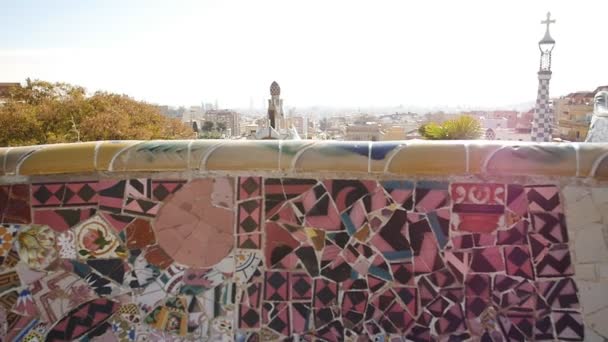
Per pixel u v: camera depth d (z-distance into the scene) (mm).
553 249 1927
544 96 16656
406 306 1990
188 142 2020
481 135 20078
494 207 1944
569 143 1921
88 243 2055
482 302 1965
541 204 1923
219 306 2043
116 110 20328
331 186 1990
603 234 1898
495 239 1951
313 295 2021
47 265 2068
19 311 2078
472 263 1965
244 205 2016
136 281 2057
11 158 2031
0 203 2068
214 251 2035
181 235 2033
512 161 1882
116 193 2039
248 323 2043
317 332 2021
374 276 2000
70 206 2049
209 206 2023
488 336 1957
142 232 2043
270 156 1970
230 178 2012
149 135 20547
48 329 2068
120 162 1994
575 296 1922
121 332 2055
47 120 19344
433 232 1971
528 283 1942
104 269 2059
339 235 2002
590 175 1862
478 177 1939
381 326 2002
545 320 1938
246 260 2031
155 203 2033
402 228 1979
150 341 2053
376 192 1979
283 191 2006
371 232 1992
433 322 1980
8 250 2074
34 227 2062
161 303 2053
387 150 1937
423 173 1934
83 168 2000
